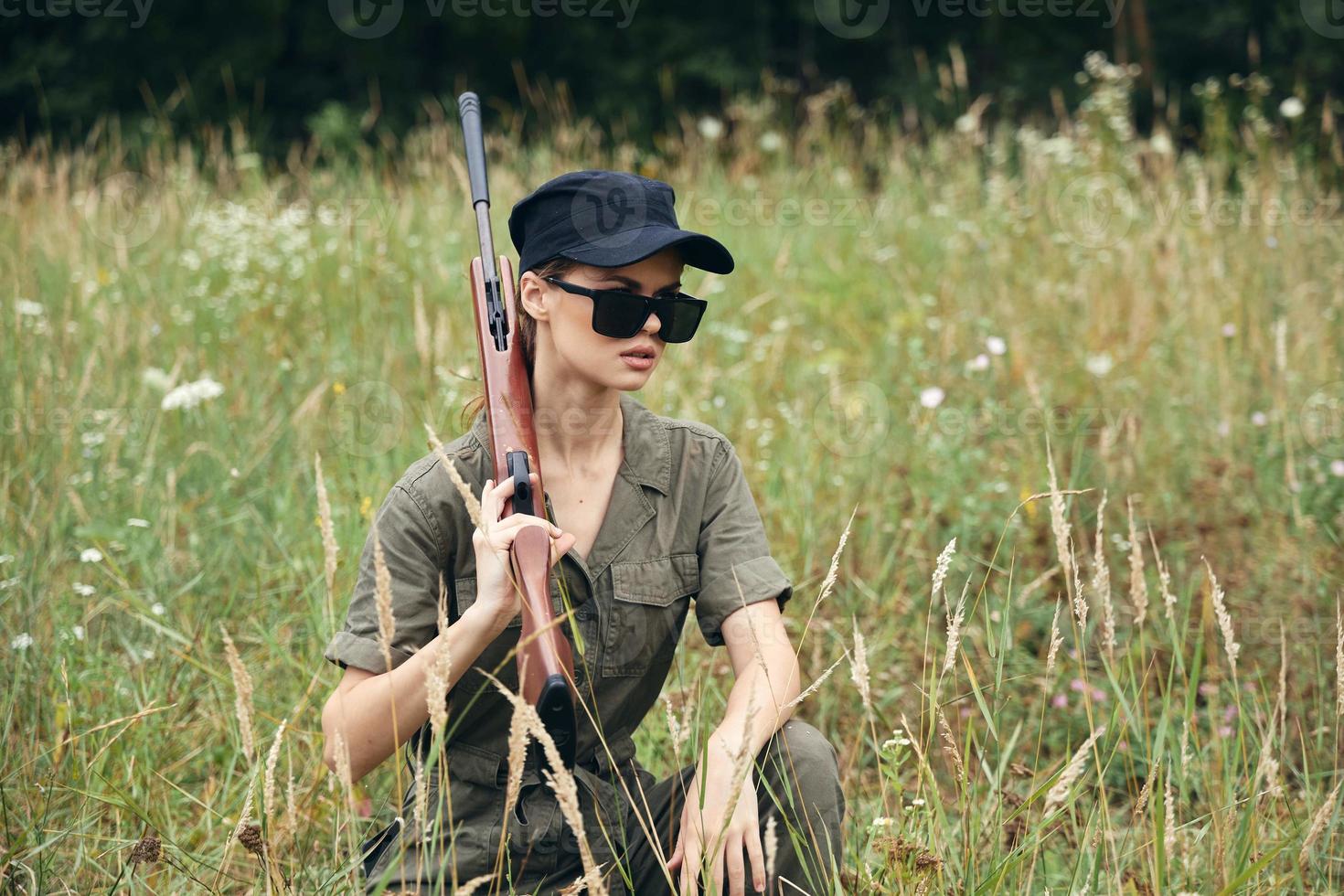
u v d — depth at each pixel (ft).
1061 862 8.71
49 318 18.25
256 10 47.91
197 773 9.96
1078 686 11.23
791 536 13.61
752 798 6.73
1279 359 15.26
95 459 13.84
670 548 7.38
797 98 46.37
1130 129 26.30
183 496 13.84
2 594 10.98
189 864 8.50
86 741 9.40
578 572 7.15
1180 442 15.81
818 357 19.42
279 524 12.57
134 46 46.65
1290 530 13.39
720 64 47.52
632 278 6.99
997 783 7.25
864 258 22.86
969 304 20.35
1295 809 9.09
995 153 26.05
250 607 11.50
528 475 6.83
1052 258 21.71
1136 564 7.53
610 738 7.49
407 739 6.81
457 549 7.20
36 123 45.44
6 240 21.89
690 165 28.02
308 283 19.72
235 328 18.67
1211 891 7.22
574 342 7.00
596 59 48.98
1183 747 7.43
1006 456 15.15
